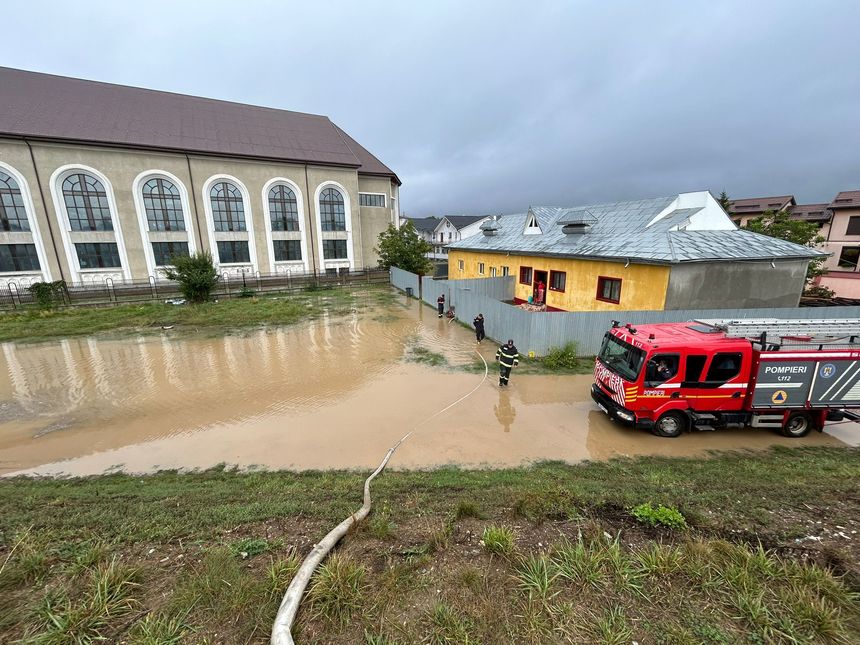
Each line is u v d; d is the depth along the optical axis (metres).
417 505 5.64
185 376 12.81
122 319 21.11
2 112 27.19
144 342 16.84
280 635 3.01
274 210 35.72
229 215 34.00
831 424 8.78
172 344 16.52
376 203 43.19
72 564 4.14
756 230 25.81
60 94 31.22
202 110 37.16
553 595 3.60
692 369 8.18
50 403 10.85
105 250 30.05
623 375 8.50
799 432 8.58
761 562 3.94
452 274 31.91
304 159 35.50
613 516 5.07
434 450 8.18
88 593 3.63
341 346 16.08
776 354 8.03
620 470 7.16
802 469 6.93
